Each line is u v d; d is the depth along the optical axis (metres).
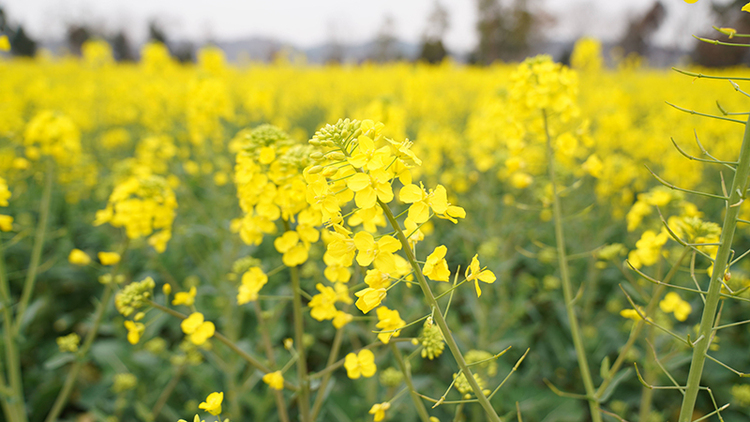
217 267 4.83
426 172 6.21
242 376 4.06
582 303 4.80
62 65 23.23
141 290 2.11
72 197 6.15
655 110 12.29
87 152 8.78
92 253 5.63
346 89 16.33
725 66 27.58
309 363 4.29
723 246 1.44
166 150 6.36
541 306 4.96
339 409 3.31
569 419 3.44
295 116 13.52
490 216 5.55
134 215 3.03
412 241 1.72
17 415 3.06
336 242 1.50
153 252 4.63
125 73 20.33
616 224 5.73
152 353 3.91
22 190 5.41
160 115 9.66
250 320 4.50
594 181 7.28
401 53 48.88
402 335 4.02
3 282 3.07
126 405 3.73
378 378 3.69
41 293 5.00
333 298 2.06
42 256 5.34
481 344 4.03
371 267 2.71
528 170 5.30
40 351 4.45
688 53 30.39
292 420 3.53
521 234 5.67
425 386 3.50
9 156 5.76
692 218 2.32
